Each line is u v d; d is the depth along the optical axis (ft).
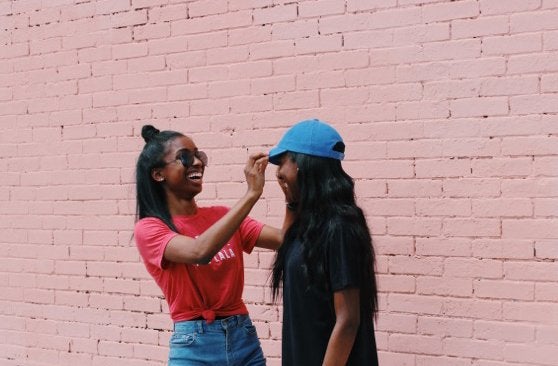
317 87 14.35
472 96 13.04
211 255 10.36
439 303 13.34
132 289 16.52
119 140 16.63
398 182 13.64
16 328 18.12
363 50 13.92
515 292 12.76
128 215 16.57
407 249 13.58
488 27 12.90
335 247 9.49
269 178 14.83
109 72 16.72
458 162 13.16
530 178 12.64
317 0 14.32
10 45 18.06
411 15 13.50
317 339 9.70
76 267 17.28
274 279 10.64
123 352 16.65
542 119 12.55
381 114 13.76
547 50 12.50
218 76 15.42
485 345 13.00
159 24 16.07
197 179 11.38
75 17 17.13
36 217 17.80
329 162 9.99
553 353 12.51
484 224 12.98
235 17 15.19
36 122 17.75
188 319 11.03
